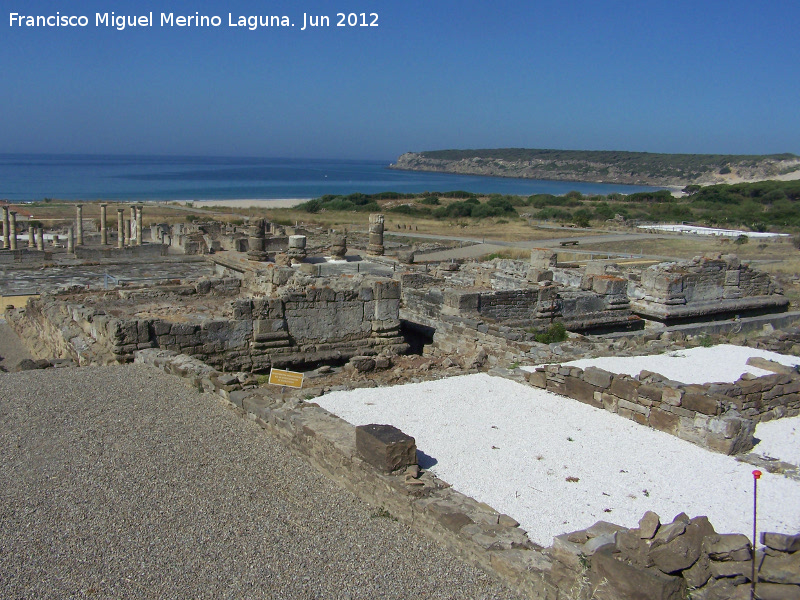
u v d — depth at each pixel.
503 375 15.52
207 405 13.84
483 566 7.88
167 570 8.02
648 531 7.07
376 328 21.55
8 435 12.09
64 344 20.77
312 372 16.80
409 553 8.30
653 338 20.27
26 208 100.50
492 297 23.36
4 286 37.09
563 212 107.38
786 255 55.78
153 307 23.03
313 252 49.91
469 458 10.64
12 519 9.16
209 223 64.31
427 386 14.67
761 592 6.31
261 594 7.53
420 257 56.22
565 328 22.64
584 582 6.94
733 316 28.05
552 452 11.02
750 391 13.01
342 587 7.62
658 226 89.06
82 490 10.05
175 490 10.09
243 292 26.42
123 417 13.05
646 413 12.49
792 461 11.14
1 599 7.41
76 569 8.02
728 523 8.72
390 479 9.48
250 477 10.60
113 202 125.19
